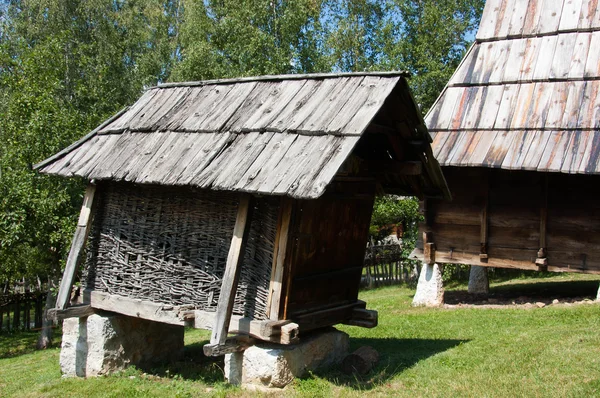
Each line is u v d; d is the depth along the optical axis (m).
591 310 9.87
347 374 7.11
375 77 6.78
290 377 6.63
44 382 8.59
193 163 6.82
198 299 7.18
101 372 8.22
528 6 12.41
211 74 23.73
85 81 22.97
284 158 6.18
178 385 7.54
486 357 7.39
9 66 18.30
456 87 12.12
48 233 15.16
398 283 23.00
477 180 11.67
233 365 6.99
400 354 8.02
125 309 7.84
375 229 24.20
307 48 25.56
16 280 23.36
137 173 7.16
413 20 26.14
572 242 10.75
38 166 8.28
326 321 7.32
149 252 7.75
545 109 10.93
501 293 13.91
